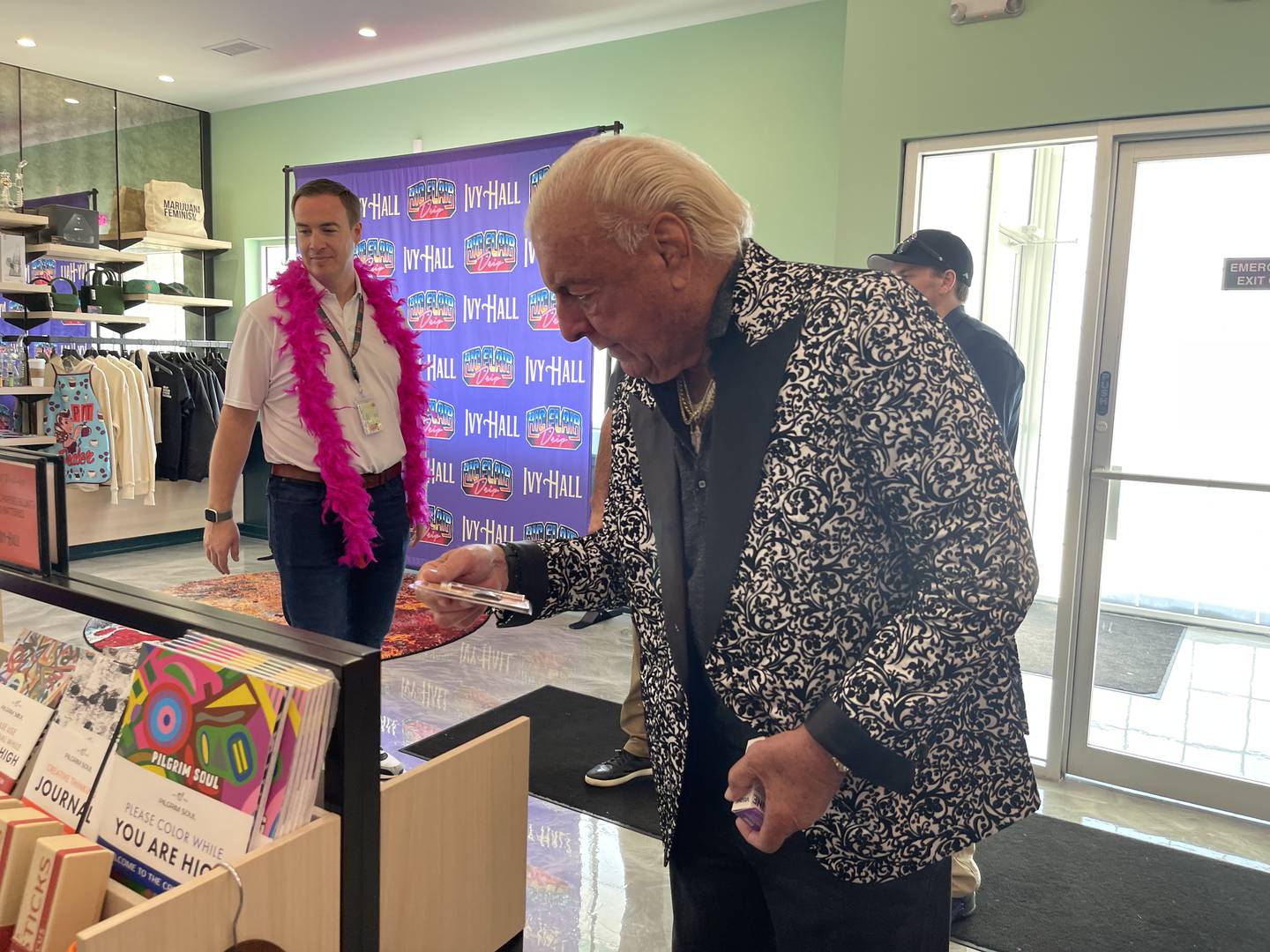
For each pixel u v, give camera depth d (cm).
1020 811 89
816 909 97
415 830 100
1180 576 284
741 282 90
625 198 83
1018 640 427
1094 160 277
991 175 378
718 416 90
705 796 105
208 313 662
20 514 120
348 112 589
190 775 89
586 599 117
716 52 454
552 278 88
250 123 637
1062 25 276
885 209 312
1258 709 278
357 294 266
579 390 468
